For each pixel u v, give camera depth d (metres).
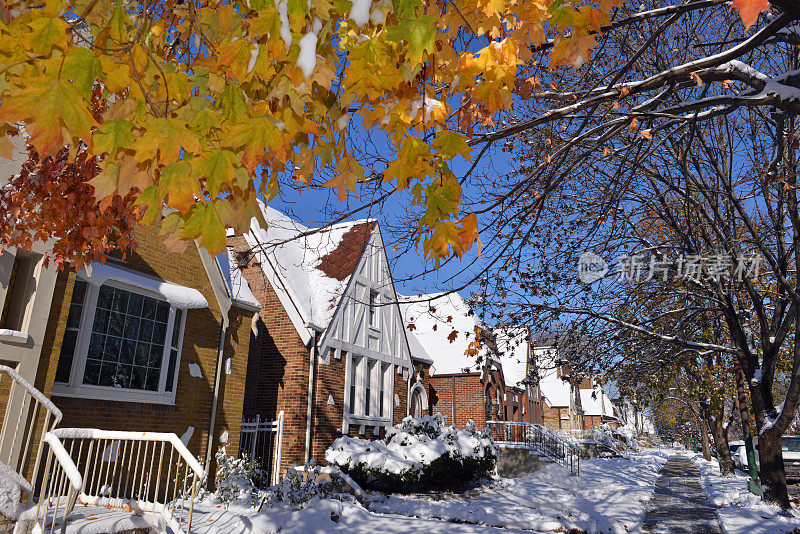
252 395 16.66
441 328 29.27
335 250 20.69
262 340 17.12
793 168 9.02
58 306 8.89
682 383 26.34
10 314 8.34
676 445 91.00
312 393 16.34
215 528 7.76
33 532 5.63
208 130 1.92
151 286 11.09
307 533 8.64
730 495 15.62
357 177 2.46
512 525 11.15
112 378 10.35
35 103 1.48
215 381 12.82
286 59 1.78
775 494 12.49
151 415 11.02
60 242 4.56
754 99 5.12
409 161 2.28
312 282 19.06
